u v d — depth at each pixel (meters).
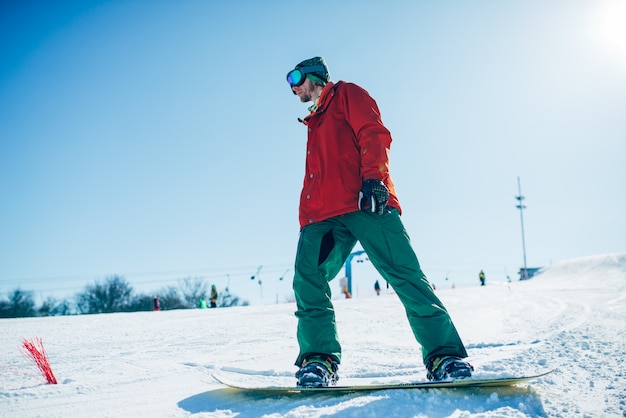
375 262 2.32
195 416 1.96
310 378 2.12
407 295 2.25
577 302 7.27
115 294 50.03
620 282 13.31
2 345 5.56
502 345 3.86
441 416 1.75
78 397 2.46
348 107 2.44
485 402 1.92
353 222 2.34
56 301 48.44
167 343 5.07
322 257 2.37
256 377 2.96
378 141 2.31
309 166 2.52
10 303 46.50
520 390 2.06
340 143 2.44
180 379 2.90
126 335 6.19
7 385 2.94
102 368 3.42
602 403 1.91
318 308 2.32
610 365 2.60
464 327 5.51
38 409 2.24
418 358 3.41
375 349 3.98
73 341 5.69
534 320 5.47
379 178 2.25
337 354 2.30
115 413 2.10
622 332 3.66
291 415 1.84
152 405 2.22
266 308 10.98
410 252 2.31
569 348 3.21
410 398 1.95
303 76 2.65
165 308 50.66
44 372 2.95
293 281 2.41
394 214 2.35
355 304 10.39
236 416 1.93
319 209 2.40
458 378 2.05
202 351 4.34
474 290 14.91
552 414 1.79
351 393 2.11
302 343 2.31
